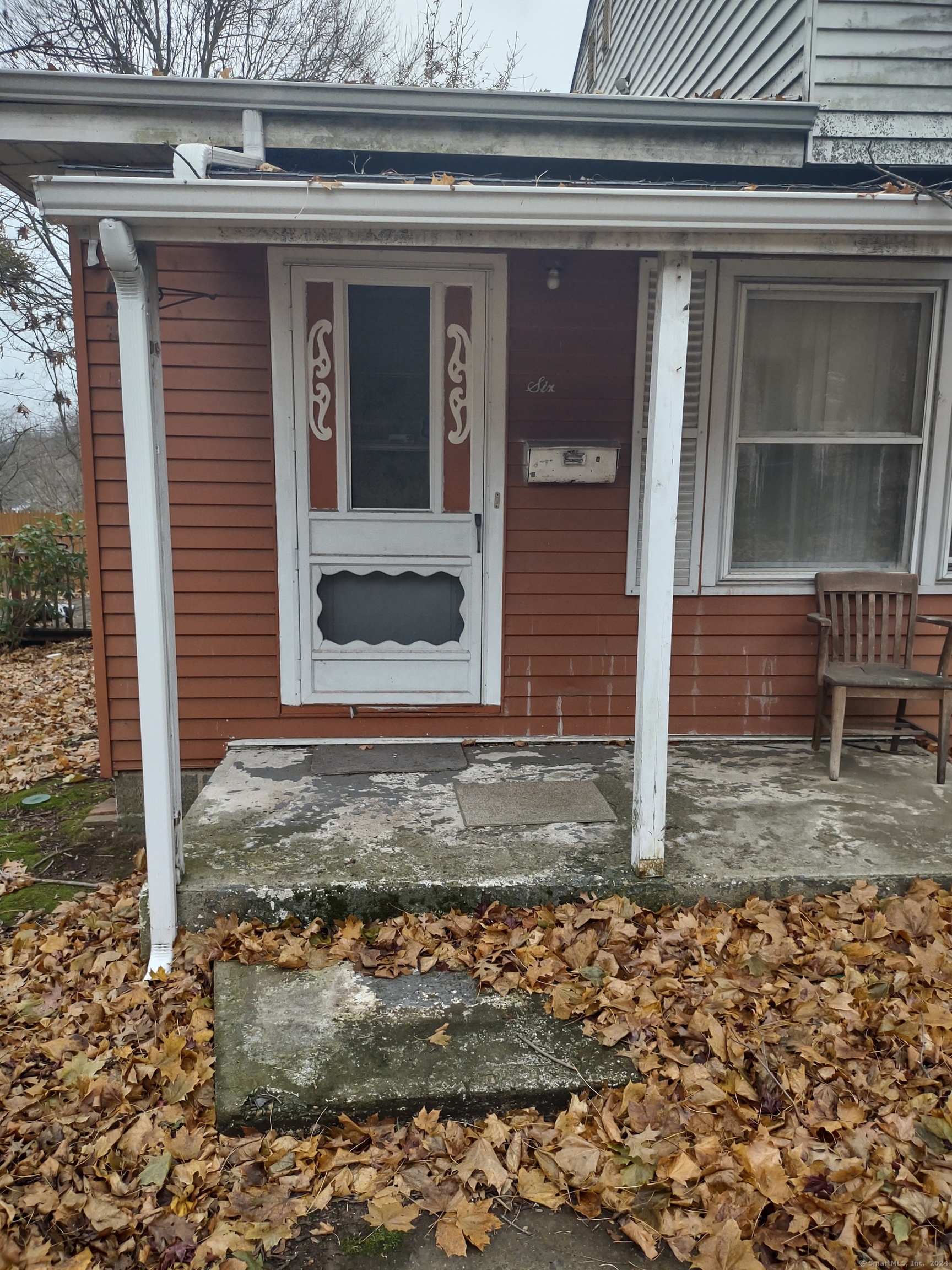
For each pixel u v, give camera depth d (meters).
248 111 3.56
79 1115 2.41
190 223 2.73
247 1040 2.55
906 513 4.66
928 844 3.46
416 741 4.61
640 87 6.50
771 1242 1.96
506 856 3.31
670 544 3.05
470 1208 2.10
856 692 4.13
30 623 10.46
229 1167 2.24
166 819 3.02
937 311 4.43
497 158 3.88
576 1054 2.51
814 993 2.73
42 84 3.44
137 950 3.29
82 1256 1.96
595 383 4.43
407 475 4.46
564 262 4.31
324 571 4.47
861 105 3.94
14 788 5.46
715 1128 2.26
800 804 3.86
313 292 4.24
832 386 4.54
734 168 4.05
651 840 3.16
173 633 3.12
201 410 4.29
